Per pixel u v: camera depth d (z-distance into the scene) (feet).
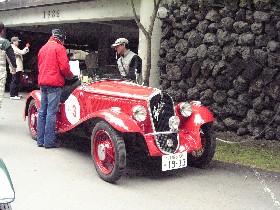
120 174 16.99
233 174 19.03
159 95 18.04
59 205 14.71
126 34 58.80
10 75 56.49
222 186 17.30
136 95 18.26
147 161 21.13
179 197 15.87
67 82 23.06
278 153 22.79
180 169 19.86
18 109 37.60
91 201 15.21
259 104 26.25
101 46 62.18
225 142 25.40
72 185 16.96
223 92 28.14
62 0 43.01
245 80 26.78
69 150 22.85
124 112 18.58
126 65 22.80
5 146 23.24
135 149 18.37
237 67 27.17
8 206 10.05
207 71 28.81
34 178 17.67
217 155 22.12
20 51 44.68
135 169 19.72
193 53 29.81
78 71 23.48
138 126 17.11
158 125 17.97
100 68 22.07
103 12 39.63
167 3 32.35
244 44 26.81
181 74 30.83
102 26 54.08
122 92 18.97
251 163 20.68
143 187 16.99
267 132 26.04
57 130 23.12
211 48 28.50
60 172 18.69
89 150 23.00
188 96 30.19
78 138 25.90
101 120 18.66
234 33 27.43
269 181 18.04
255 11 26.35
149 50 28.27
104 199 15.47
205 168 20.02
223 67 27.89
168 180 18.04
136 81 22.36
